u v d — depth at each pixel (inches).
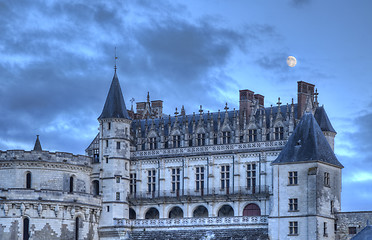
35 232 4911.4
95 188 5369.1
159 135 5339.6
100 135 5344.5
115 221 5187.0
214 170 5073.8
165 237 5017.2
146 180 5310.0
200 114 5221.5
